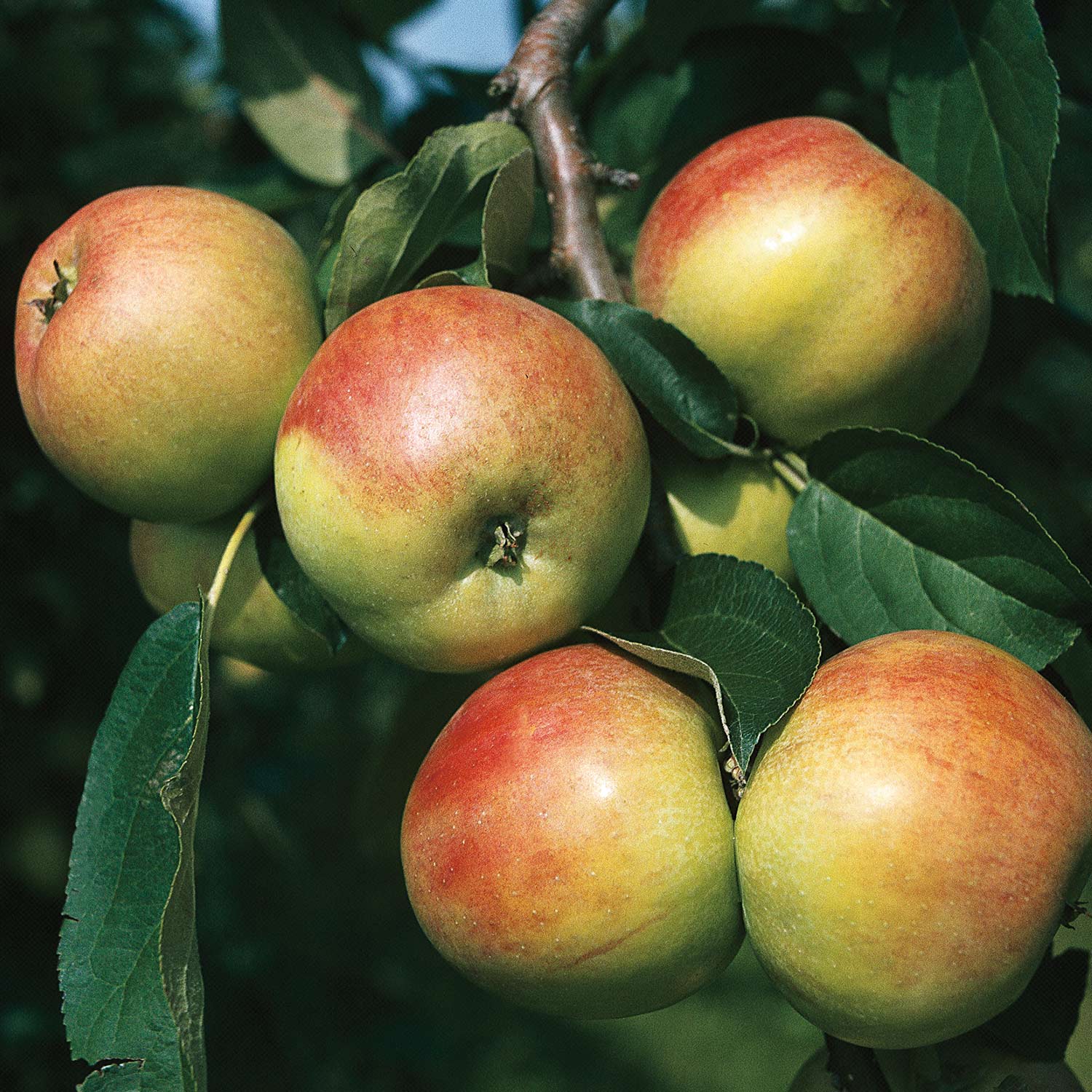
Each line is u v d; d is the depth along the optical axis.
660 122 0.56
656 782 0.38
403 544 0.39
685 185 0.45
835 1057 0.41
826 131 0.44
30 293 0.44
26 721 0.85
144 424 0.42
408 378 0.39
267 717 1.19
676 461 0.44
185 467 0.43
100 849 0.41
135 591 0.88
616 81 0.57
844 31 0.56
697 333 0.44
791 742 0.38
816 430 0.45
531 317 0.40
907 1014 0.37
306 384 0.41
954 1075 0.41
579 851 0.38
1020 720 0.37
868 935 0.37
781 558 0.45
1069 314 0.54
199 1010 0.38
